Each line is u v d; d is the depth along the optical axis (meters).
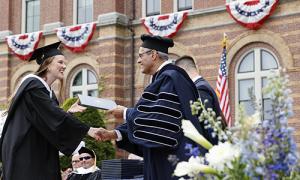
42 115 6.18
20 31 26.84
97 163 17.09
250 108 20.14
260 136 3.44
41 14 26.05
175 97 5.91
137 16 23.59
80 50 24.17
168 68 6.18
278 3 19.75
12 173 6.21
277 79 3.54
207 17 21.34
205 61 21.25
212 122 3.89
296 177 3.48
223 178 3.57
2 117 7.53
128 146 6.38
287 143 3.43
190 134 3.82
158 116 5.84
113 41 23.25
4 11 27.09
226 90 16.95
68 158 15.00
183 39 21.88
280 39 19.64
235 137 3.63
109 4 23.58
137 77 23.11
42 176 6.27
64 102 18.77
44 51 6.69
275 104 3.52
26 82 6.35
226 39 19.23
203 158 3.76
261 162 3.42
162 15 22.38
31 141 6.27
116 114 6.16
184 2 22.61
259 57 20.14
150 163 5.98
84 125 6.25
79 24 24.83
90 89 23.98
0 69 26.64
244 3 20.25
